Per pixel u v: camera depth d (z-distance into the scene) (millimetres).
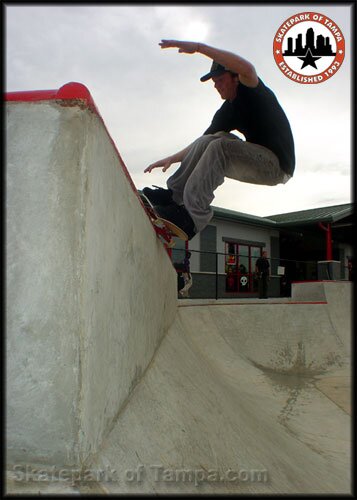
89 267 1498
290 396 5797
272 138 3027
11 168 1521
